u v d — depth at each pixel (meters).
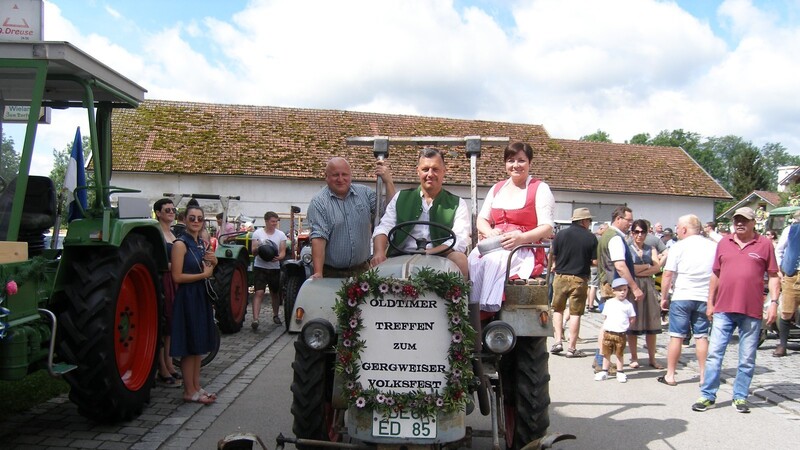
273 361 8.41
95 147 5.47
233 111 27.86
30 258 4.89
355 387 3.75
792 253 9.21
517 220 4.92
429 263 4.06
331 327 4.01
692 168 32.34
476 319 4.09
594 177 29.77
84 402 5.13
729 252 6.51
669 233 16.64
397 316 3.78
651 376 7.99
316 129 27.52
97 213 5.44
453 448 3.93
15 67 4.89
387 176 5.39
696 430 5.78
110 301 5.09
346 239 5.04
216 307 10.17
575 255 9.08
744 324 6.42
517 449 4.48
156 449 4.87
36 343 4.47
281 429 5.52
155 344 5.98
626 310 7.73
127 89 6.05
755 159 70.62
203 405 6.20
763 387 7.31
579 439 5.48
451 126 29.75
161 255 6.38
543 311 4.35
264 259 10.70
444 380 3.75
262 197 24.70
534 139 31.14
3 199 4.80
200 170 24.16
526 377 4.50
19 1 4.94
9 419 5.52
